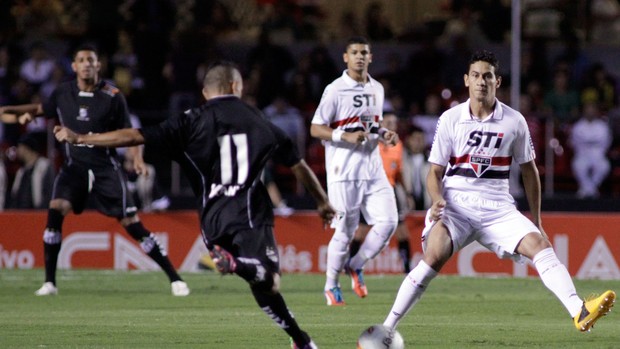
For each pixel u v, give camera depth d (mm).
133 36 75688
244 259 23766
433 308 39000
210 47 77938
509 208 28391
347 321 34469
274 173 68375
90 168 42969
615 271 60625
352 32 85812
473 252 60656
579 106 76062
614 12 89688
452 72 77125
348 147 40312
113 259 60625
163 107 74000
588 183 71062
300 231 61375
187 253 60938
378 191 40875
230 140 24750
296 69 78188
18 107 43000
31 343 28703
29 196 62500
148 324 33406
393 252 60750
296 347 24859
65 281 50844
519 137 28344
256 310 38219
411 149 62719
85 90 42844
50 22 83875
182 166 25234
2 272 55750
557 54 83375
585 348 27734
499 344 28609
